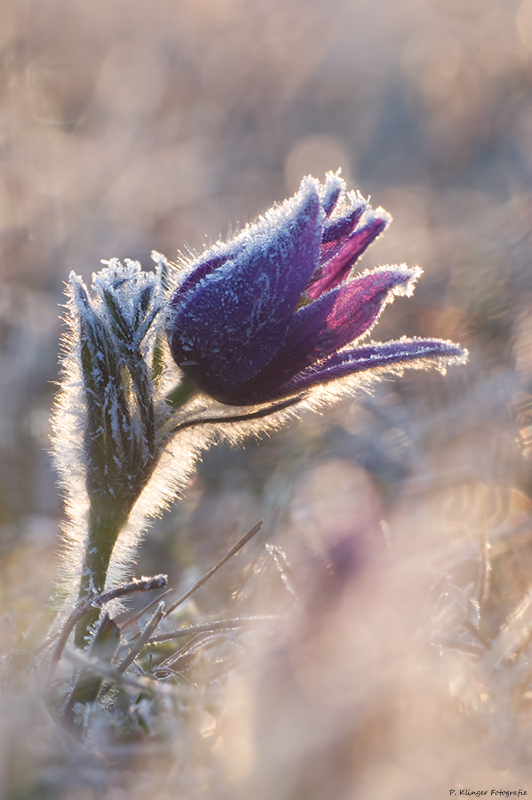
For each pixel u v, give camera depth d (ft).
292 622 1.54
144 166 2.80
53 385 2.05
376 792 1.47
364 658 1.52
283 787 1.48
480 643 1.59
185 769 1.47
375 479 1.88
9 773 1.47
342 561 1.54
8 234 2.33
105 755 1.49
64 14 3.17
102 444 1.59
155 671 1.61
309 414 2.02
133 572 1.84
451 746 1.50
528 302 2.05
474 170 3.09
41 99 2.86
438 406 1.97
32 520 1.88
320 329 1.59
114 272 1.60
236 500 1.93
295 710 1.50
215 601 1.77
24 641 1.61
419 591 1.57
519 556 1.73
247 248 1.58
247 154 3.09
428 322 2.15
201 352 1.59
